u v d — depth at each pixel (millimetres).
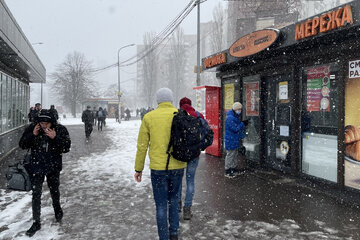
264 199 4801
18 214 4254
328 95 5129
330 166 5066
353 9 4102
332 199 4750
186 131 2961
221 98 8648
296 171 5828
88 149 10953
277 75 6496
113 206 4574
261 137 6945
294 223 3814
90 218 4086
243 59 6895
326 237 3398
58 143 3625
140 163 3082
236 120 6078
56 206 3904
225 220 3949
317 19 4652
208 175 6488
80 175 6676
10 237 3486
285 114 6273
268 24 17906
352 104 4559
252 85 7309
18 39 8578
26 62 10219
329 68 5105
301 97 5707
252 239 3391
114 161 8422
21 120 14156
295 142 5816
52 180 3814
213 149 8898
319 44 5148
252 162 7285
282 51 5992
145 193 5254
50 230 3684
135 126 25438
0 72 9305
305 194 5035
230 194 5098
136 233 3604
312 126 5484
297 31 5113
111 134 17500
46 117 3518
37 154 3576
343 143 4715
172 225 3150
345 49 4590
